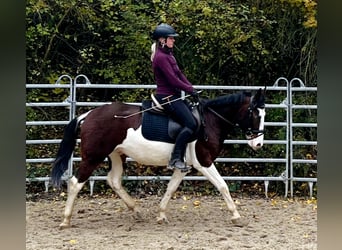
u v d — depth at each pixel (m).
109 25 9.82
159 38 6.46
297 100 9.62
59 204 8.27
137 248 5.82
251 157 9.58
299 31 10.09
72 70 10.25
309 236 6.43
